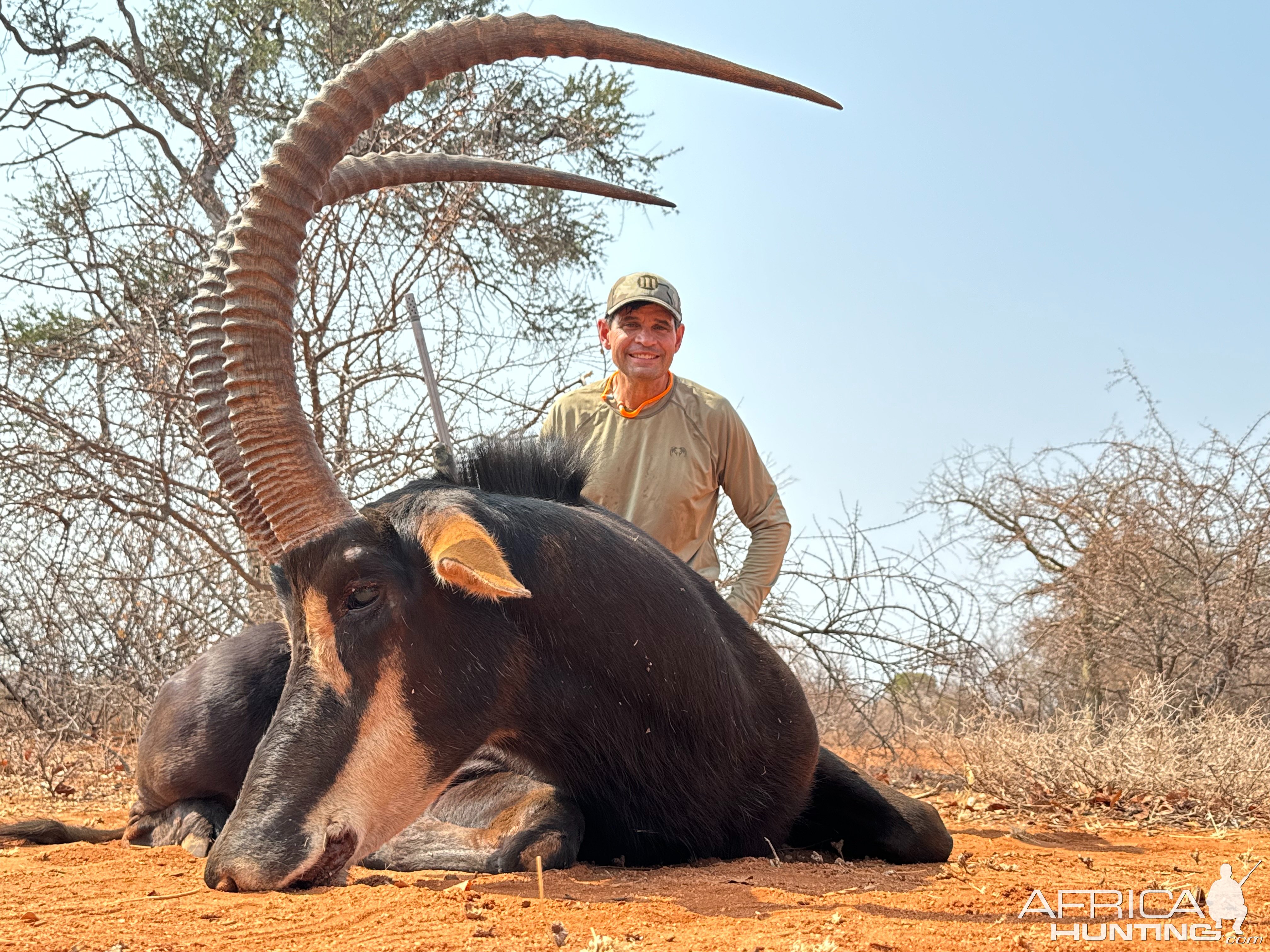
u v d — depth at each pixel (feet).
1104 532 16.80
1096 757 11.66
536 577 6.15
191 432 15.85
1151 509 16.46
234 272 5.68
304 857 5.40
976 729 13.42
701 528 9.49
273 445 5.71
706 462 9.31
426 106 19.67
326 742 5.59
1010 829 9.82
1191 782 11.19
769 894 5.68
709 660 6.50
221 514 15.01
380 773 5.72
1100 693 17.19
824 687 17.28
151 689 15.06
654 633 6.34
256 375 5.70
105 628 15.34
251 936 4.61
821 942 4.54
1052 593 17.87
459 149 19.06
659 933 4.70
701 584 7.14
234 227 6.36
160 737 8.22
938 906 5.56
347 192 6.29
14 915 5.06
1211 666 15.97
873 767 15.84
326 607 5.72
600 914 5.07
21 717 15.15
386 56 5.82
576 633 6.21
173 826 8.17
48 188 18.29
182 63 21.39
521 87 20.83
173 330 16.40
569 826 6.43
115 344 16.34
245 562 15.94
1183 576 16.97
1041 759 11.75
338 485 5.94
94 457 15.55
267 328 5.69
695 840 6.68
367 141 17.34
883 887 6.12
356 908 5.06
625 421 9.39
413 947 4.39
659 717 6.37
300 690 5.69
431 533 5.79
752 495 9.61
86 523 15.15
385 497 6.27
